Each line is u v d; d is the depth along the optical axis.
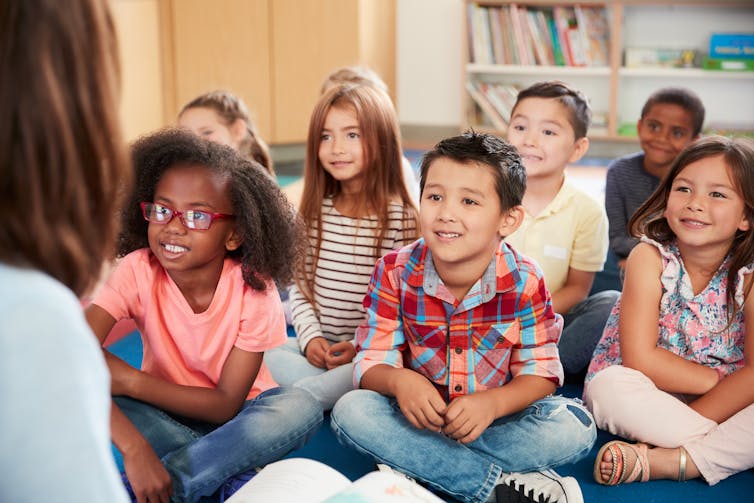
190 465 1.14
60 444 0.46
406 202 1.70
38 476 0.45
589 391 1.38
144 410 1.20
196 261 1.21
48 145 0.47
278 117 3.82
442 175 1.20
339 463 1.33
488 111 4.10
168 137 1.23
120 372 1.18
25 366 0.45
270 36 3.75
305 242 1.55
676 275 1.40
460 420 1.15
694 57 3.87
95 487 0.47
